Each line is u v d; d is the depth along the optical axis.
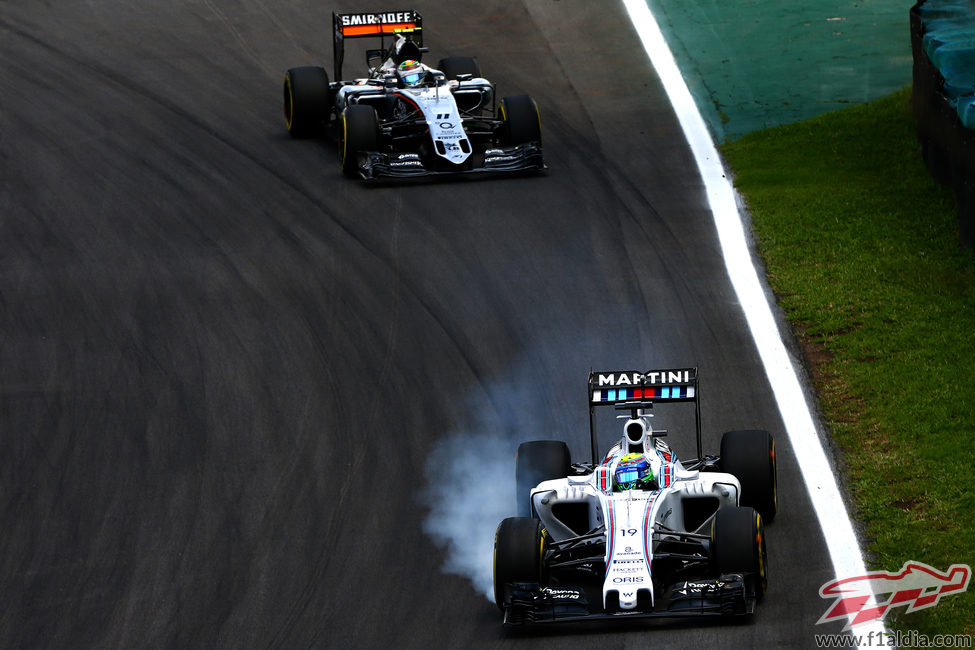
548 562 37.44
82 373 57.12
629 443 39.59
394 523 44.94
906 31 92.81
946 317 55.56
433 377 54.91
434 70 79.00
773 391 51.31
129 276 65.62
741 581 35.41
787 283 60.47
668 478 38.62
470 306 60.66
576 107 85.56
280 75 93.44
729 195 71.31
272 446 50.53
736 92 85.94
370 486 47.41
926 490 42.81
